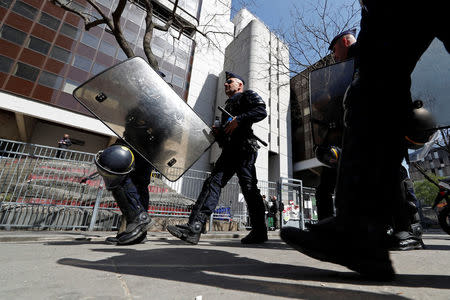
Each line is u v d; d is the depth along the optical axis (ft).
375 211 2.07
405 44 2.22
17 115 44.73
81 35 51.65
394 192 2.18
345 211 2.15
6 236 7.11
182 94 65.16
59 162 13.85
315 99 7.14
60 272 2.32
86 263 2.98
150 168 6.73
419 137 3.49
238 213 21.67
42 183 13.19
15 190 12.47
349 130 2.34
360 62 2.48
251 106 7.32
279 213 23.07
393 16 2.16
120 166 5.38
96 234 10.82
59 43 49.16
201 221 6.15
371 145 2.14
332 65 7.13
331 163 6.60
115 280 2.02
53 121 46.80
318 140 6.82
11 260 3.14
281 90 74.28
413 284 1.99
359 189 2.09
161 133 6.17
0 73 42.83
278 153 68.54
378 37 2.30
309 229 2.40
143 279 2.08
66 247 5.24
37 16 48.01
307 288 1.82
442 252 5.32
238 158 6.95
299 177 84.58
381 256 2.01
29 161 13.07
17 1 46.52
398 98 2.27
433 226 37.32
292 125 80.79
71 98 48.73
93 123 50.60
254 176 8.23
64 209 13.37
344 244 2.10
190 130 6.50
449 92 3.44
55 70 47.80
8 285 1.79
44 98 45.93
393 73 2.26
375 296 1.59
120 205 6.01
